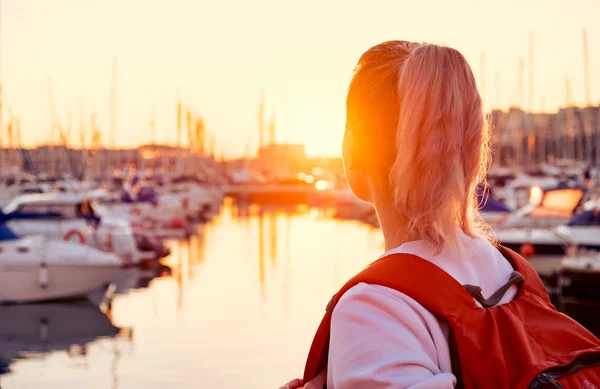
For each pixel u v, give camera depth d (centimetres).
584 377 98
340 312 98
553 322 105
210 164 7950
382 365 91
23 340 1333
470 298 99
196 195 5297
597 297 1466
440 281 98
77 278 1689
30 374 1097
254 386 1009
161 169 6688
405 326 94
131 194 3612
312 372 107
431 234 102
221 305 1630
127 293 1806
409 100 100
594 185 3459
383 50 108
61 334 1378
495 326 98
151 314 1545
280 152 7731
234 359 1156
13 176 4188
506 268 113
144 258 2275
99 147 5041
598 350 100
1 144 4469
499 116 5253
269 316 1498
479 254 109
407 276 98
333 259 2491
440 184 100
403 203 102
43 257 1683
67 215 2172
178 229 3541
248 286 1897
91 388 1014
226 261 2423
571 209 2080
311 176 7338
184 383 1027
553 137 6006
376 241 3128
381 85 106
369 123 107
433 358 94
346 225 4094
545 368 95
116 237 2230
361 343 94
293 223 4228
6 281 1661
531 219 2062
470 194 106
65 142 5022
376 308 96
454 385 93
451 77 101
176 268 2247
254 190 7188
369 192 113
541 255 1755
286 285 1908
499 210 2350
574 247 1608
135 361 1162
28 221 2148
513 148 6275
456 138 100
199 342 1280
